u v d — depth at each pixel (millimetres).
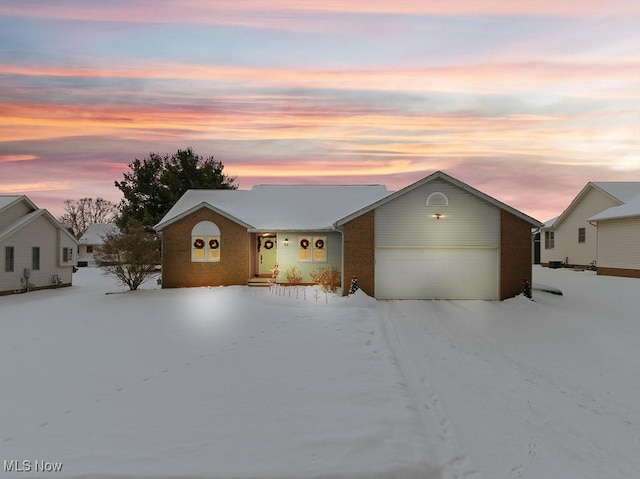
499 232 17625
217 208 20594
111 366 8383
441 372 8562
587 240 30266
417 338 11508
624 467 5043
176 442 5184
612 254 25750
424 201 17703
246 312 14383
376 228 17719
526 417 6457
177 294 18750
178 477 4438
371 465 4684
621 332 12320
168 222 20578
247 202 24109
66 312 15055
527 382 8164
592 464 5090
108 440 5242
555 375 8711
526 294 17438
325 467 4629
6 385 7305
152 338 10773
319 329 11750
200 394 6832
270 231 20641
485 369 8906
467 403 6930
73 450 4988
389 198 17562
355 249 17750
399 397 6723
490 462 5031
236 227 20766
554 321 13867
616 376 8672
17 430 5535
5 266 21750
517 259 17688
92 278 32531
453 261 17703
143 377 7695
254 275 22438
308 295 17906
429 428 5895
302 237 20953
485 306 16359
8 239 21922
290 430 5500
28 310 15781
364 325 12328
